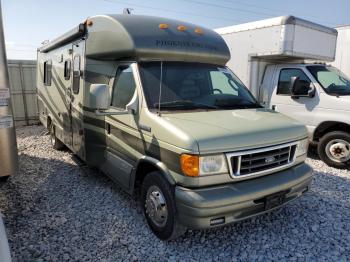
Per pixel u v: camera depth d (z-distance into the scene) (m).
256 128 3.30
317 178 5.60
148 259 3.26
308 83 6.61
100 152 4.75
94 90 3.61
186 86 4.05
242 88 4.62
